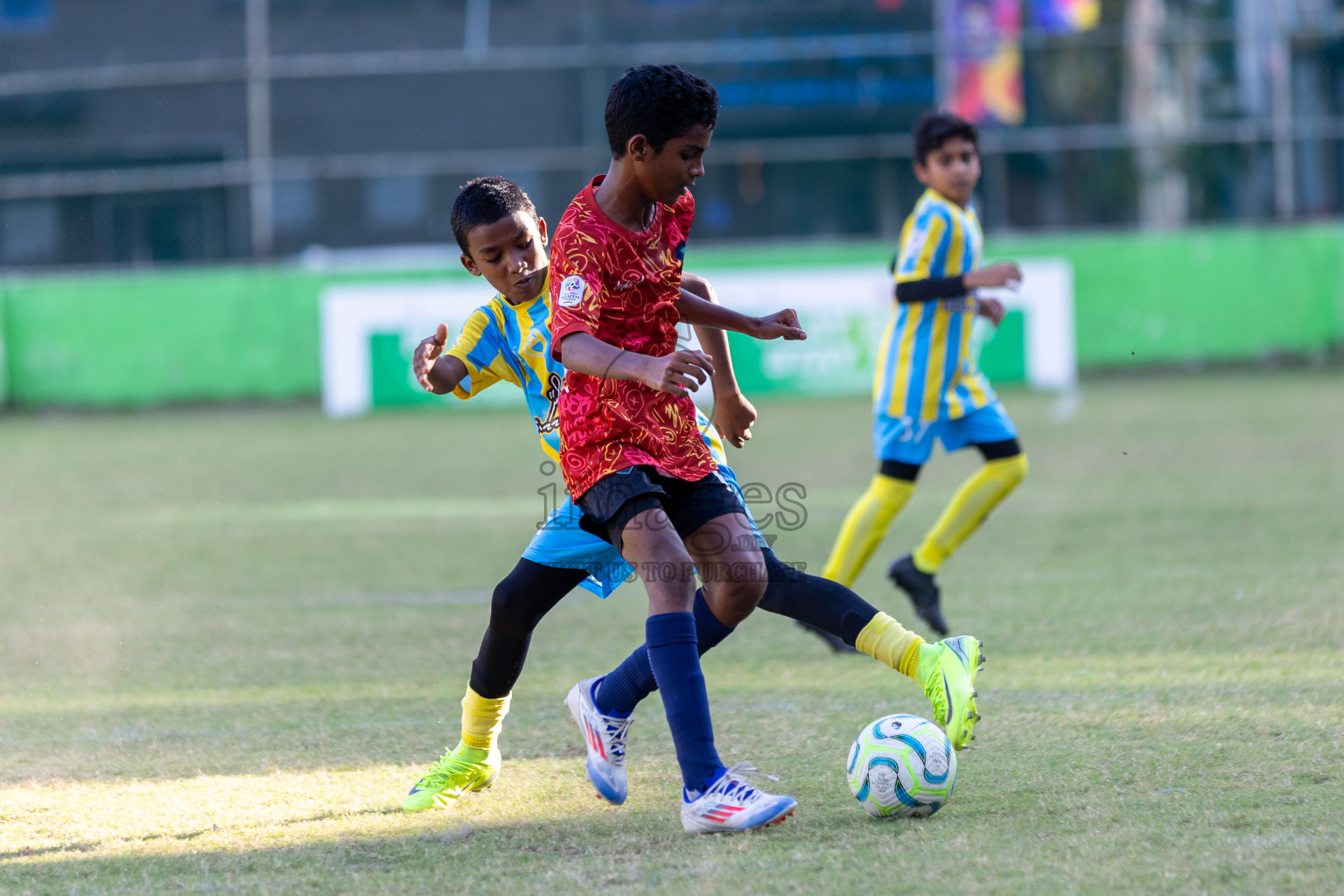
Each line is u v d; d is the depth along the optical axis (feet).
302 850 32.63
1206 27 195.93
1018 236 188.65
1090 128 198.49
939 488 106.42
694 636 33.55
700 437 35.06
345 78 218.59
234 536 92.38
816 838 32.07
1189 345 189.78
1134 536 79.82
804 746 40.50
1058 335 181.88
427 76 219.00
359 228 213.87
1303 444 118.73
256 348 189.16
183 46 224.94
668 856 31.35
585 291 32.53
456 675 52.85
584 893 28.94
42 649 59.72
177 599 70.79
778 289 180.45
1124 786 34.78
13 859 32.55
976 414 58.54
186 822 35.17
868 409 164.76
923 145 60.70
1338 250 189.16
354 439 152.15
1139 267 188.14
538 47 221.46
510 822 34.68
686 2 206.49
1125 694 44.73
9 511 107.24
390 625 62.95
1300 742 37.91
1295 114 197.36
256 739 43.78
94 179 197.47
